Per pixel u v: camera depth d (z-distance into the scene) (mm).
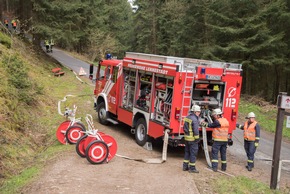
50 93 17656
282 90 27234
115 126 13422
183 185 7395
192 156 8469
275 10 21141
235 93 9906
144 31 43969
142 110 10594
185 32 28016
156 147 11031
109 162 8773
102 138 8781
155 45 42938
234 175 8883
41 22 23188
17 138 9945
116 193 6625
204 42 27281
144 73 10539
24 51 22125
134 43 51219
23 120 11391
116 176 7691
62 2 23484
